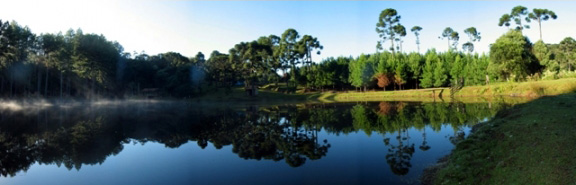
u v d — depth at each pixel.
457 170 9.30
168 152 15.42
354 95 66.19
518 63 48.66
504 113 18.77
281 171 11.42
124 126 26.00
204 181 10.54
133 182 10.77
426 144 14.67
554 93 37.69
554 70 50.59
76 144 18.06
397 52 87.31
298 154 14.13
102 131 23.17
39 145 17.88
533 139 9.72
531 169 7.48
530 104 20.17
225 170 11.85
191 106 52.88
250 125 25.05
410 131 18.59
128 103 63.06
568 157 7.46
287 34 80.81
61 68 65.44
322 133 19.75
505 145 10.16
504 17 72.69
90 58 66.38
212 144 17.34
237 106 50.00
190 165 12.70
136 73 80.94
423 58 74.62
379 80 68.75
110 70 72.94
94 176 11.62
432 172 10.09
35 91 65.06
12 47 56.12
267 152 14.82
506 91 46.00
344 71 79.38
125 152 15.61
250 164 12.60
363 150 14.17
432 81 66.25
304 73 79.81
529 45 56.91
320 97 67.62
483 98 42.56
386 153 13.35
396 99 53.56
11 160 14.34
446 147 13.73
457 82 61.34
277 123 25.88
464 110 27.83
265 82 96.69
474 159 9.93
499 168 8.30
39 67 63.81
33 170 12.59
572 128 10.05
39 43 62.16
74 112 41.28
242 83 101.06
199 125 25.98
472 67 60.78
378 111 32.41
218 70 77.50
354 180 9.85
